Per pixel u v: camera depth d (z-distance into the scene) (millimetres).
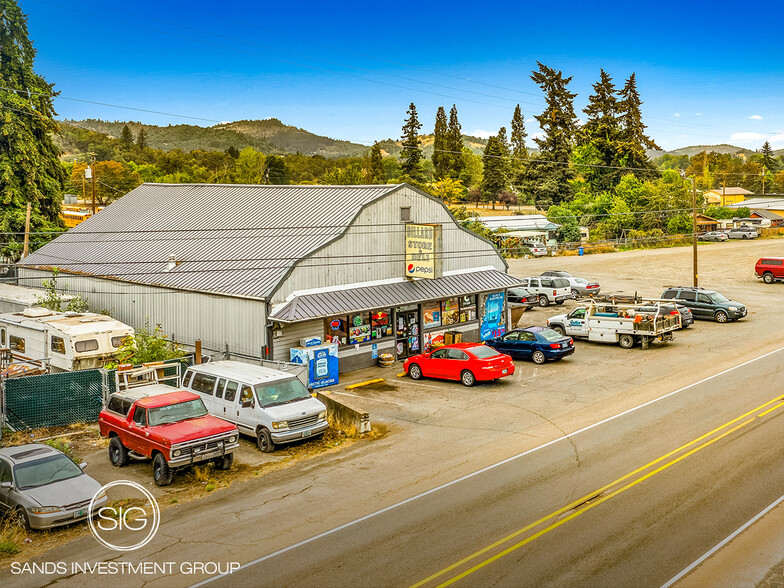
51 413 21719
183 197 40125
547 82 105750
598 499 14031
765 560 11312
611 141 104188
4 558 12484
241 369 21141
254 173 113312
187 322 28859
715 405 20969
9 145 49750
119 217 40875
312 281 27094
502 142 149875
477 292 32344
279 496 15195
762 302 43094
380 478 16016
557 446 17703
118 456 17859
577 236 83938
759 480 14789
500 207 122312
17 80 49844
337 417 20719
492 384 25312
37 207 50938
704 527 12602
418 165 117000
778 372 25016
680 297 39188
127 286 31734
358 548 12164
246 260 28781
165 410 17344
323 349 25609
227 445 16938
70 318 27750
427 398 23656
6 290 36312
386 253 30109
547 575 10898
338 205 30797
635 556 11508
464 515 13469
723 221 97562
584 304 33281
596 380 25266
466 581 10773
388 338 29422
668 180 89250
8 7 48625
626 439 18016
